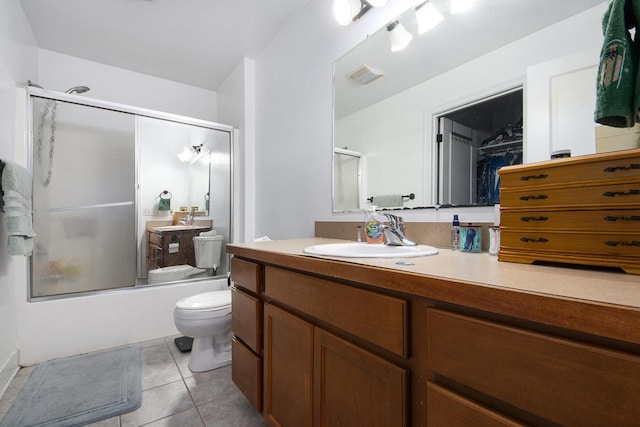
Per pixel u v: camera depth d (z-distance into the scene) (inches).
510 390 18.0
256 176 102.3
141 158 114.0
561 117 34.8
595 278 21.7
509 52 39.7
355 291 29.3
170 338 89.1
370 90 59.2
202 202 119.9
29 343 71.9
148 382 64.4
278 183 88.8
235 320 55.3
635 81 24.6
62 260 79.8
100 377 66.0
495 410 19.2
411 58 51.9
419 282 23.1
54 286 78.4
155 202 116.9
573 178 26.7
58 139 80.4
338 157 66.5
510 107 39.3
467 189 43.8
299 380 37.9
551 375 16.3
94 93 106.6
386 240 49.7
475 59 43.3
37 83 95.0
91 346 79.7
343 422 31.3
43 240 77.2
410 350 24.8
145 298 87.9
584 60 33.2
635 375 13.7
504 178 31.5
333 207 67.8
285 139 85.5
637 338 13.5
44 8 79.2
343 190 65.3
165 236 103.7
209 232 111.3
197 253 106.3
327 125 69.9
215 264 108.3
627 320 13.8
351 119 63.4
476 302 19.5
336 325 31.6
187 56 103.3
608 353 14.4
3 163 60.4
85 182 83.9
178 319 67.3
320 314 33.9
